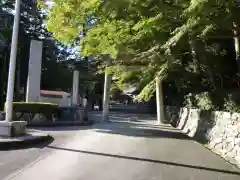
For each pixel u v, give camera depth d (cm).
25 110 1639
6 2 3350
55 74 4422
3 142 834
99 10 773
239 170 663
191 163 729
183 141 1188
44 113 1728
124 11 748
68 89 4594
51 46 4122
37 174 563
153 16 744
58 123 1692
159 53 1115
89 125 1856
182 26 733
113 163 691
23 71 3941
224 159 806
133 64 1653
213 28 802
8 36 3225
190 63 1312
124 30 904
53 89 4547
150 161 735
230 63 1201
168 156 815
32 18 3794
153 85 1950
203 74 1395
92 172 593
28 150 826
